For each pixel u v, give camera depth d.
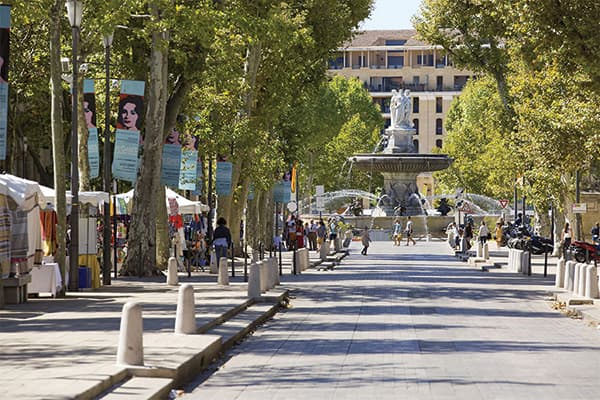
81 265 44.56
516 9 39.66
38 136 73.94
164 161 56.34
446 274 62.41
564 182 75.94
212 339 24.11
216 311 31.80
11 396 15.31
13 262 37.09
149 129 53.56
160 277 53.41
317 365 22.58
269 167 78.06
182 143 64.31
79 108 55.44
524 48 43.22
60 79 42.03
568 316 36.16
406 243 124.50
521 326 32.25
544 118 55.50
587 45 38.66
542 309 39.00
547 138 55.16
